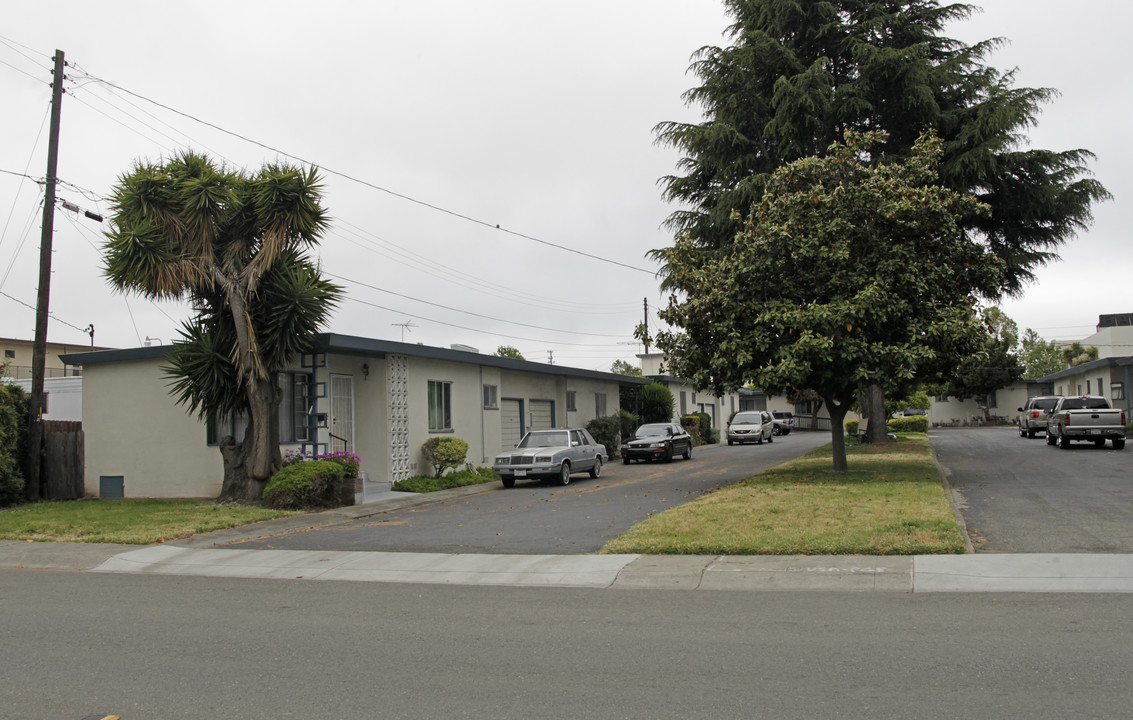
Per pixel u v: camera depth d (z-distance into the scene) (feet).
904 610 24.34
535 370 93.04
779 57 85.61
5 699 17.63
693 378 63.26
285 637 22.95
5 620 25.73
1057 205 83.51
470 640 22.12
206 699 17.47
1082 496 46.73
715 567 31.37
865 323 55.57
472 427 82.17
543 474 69.67
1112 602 24.75
